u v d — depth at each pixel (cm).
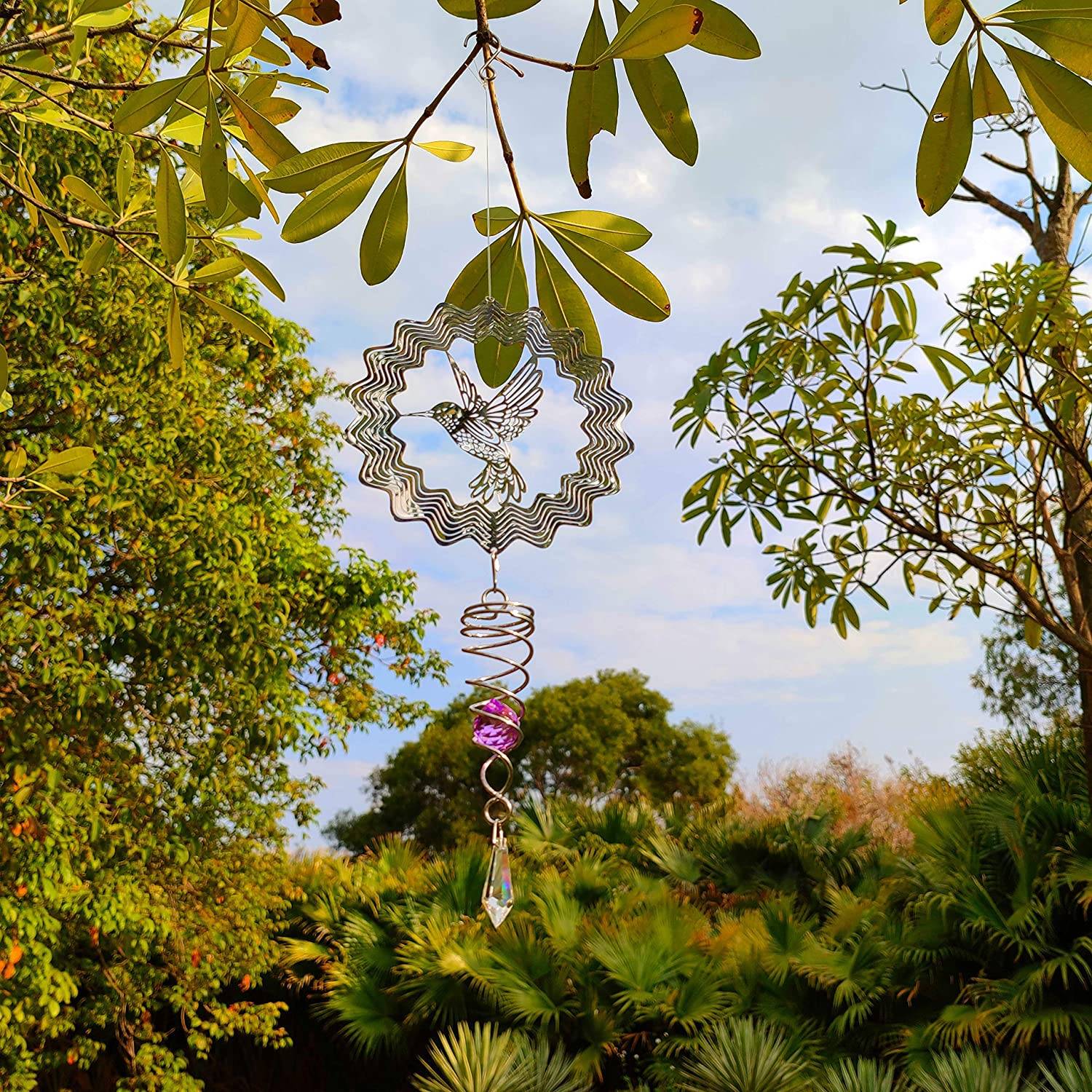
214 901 668
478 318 140
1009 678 1141
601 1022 541
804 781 1169
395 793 1720
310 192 117
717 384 417
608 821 842
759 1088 417
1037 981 455
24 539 495
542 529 141
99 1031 760
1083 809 535
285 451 861
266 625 633
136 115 123
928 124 97
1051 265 377
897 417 411
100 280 571
